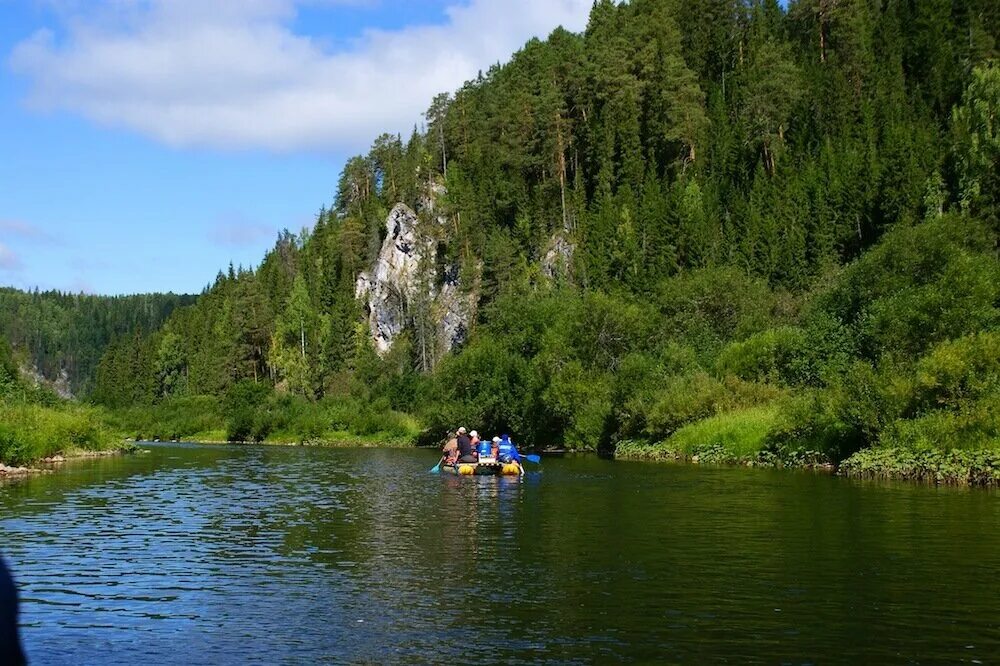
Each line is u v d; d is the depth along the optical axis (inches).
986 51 4490.7
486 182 5260.8
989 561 644.1
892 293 2033.7
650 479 1384.1
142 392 5979.3
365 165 6781.5
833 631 470.3
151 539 814.5
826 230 3639.3
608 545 741.9
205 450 2778.1
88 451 2289.6
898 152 3580.2
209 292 7249.0
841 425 1513.3
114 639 480.4
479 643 460.1
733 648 443.5
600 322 2568.9
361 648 455.8
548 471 1601.9
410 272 5708.7
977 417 1241.4
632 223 4190.5
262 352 5600.4
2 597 202.7
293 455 2434.8
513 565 661.3
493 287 4426.7
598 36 5620.1
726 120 4751.5
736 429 1791.3
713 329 2805.1
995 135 3329.2
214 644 468.1
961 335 1509.6
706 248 3848.4
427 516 960.3
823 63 5036.9
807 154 4352.9
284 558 708.7
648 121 4894.2
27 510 1045.8
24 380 3058.6
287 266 7313.0
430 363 4931.1
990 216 3085.6
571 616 509.4
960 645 443.8
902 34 4987.7
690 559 670.5
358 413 3592.5
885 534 766.5
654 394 2159.2
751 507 976.9
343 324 5196.9
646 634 470.3
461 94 6461.6
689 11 5738.2
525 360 2748.5
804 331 2171.5
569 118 5054.1
